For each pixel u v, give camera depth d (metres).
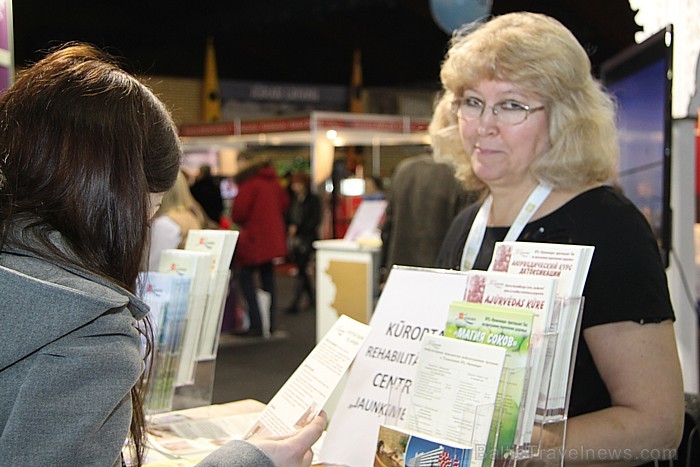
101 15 12.19
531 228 1.28
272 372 4.93
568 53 1.30
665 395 1.13
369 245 3.98
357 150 13.09
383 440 0.99
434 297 1.09
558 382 0.94
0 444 0.71
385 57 14.32
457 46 1.45
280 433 1.07
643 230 1.21
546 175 1.28
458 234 1.55
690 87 2.78
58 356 0.74
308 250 7.49
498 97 1.32
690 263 2.53
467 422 0.91
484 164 1.35
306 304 8.02
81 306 0.75
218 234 1.47
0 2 1.54
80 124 0.82
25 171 0.81
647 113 2.26
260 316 6.00
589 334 1.18
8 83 1.57
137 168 0.84
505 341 0.92
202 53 13.06
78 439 0.73
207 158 9.14
